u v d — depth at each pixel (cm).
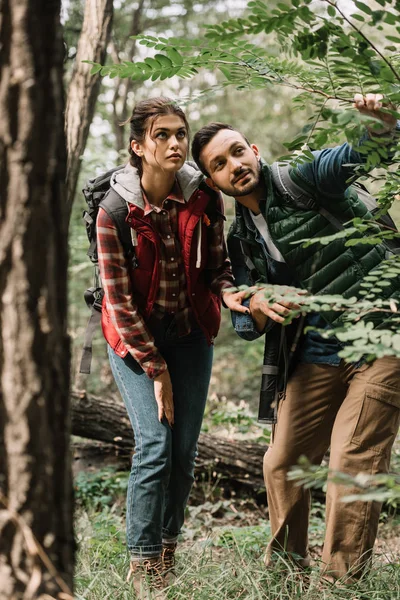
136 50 916
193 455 310
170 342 303
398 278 274
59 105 145
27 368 142
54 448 146
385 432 283
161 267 287
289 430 303
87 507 491
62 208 147
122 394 302
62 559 148
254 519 488
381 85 218
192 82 955
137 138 278
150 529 288
